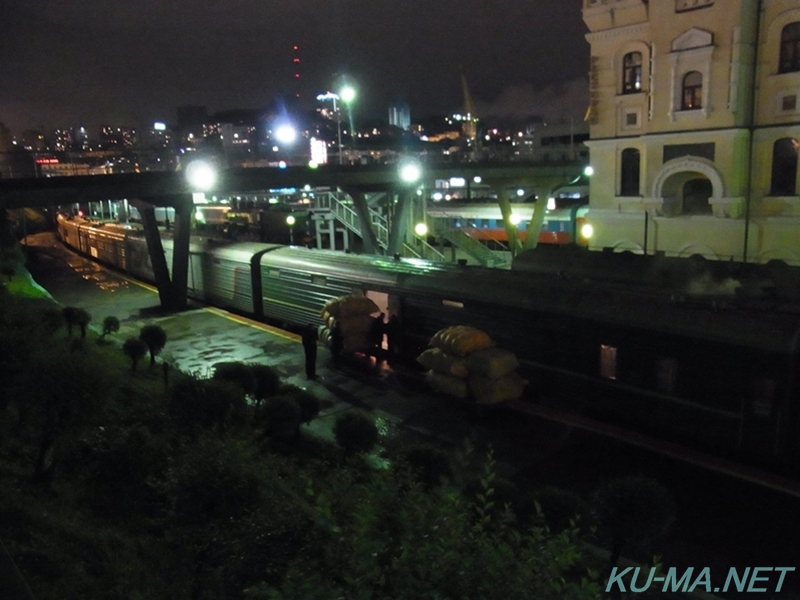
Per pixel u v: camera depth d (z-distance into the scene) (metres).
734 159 20.84
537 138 72.00
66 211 87.31
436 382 14.74
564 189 43.31
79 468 7.65
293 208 60.12
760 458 11.19
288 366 18.53
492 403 13.79
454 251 43.72
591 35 24.39
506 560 4.04
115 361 16.08
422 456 8.45
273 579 4.71
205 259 28.53
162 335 16.59
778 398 10.67
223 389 9.25
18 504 6.33
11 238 28.52
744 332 11.04
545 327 14.30
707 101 21.06
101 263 45.94
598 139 24.83
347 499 5.03
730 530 9.45
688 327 11.77
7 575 4.02
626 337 12.80
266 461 6.83
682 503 10.26
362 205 32.09
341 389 16.42
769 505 10.05
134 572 5.67
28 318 12.86
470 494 7.79
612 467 11.63
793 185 20.33
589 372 13.60
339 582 4.18
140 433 7.92
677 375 12.05
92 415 7.67
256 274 24.50
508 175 34.38
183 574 5.70
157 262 27.83
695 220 22.28
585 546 8.04
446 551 3.93
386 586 4.00
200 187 26.34
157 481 6.57
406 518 4.33
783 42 19.92
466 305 16.05
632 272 16.16
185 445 7.66
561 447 12.53
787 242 20.53
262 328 23.41
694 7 20.95
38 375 7.38
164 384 13.73
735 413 11.24
